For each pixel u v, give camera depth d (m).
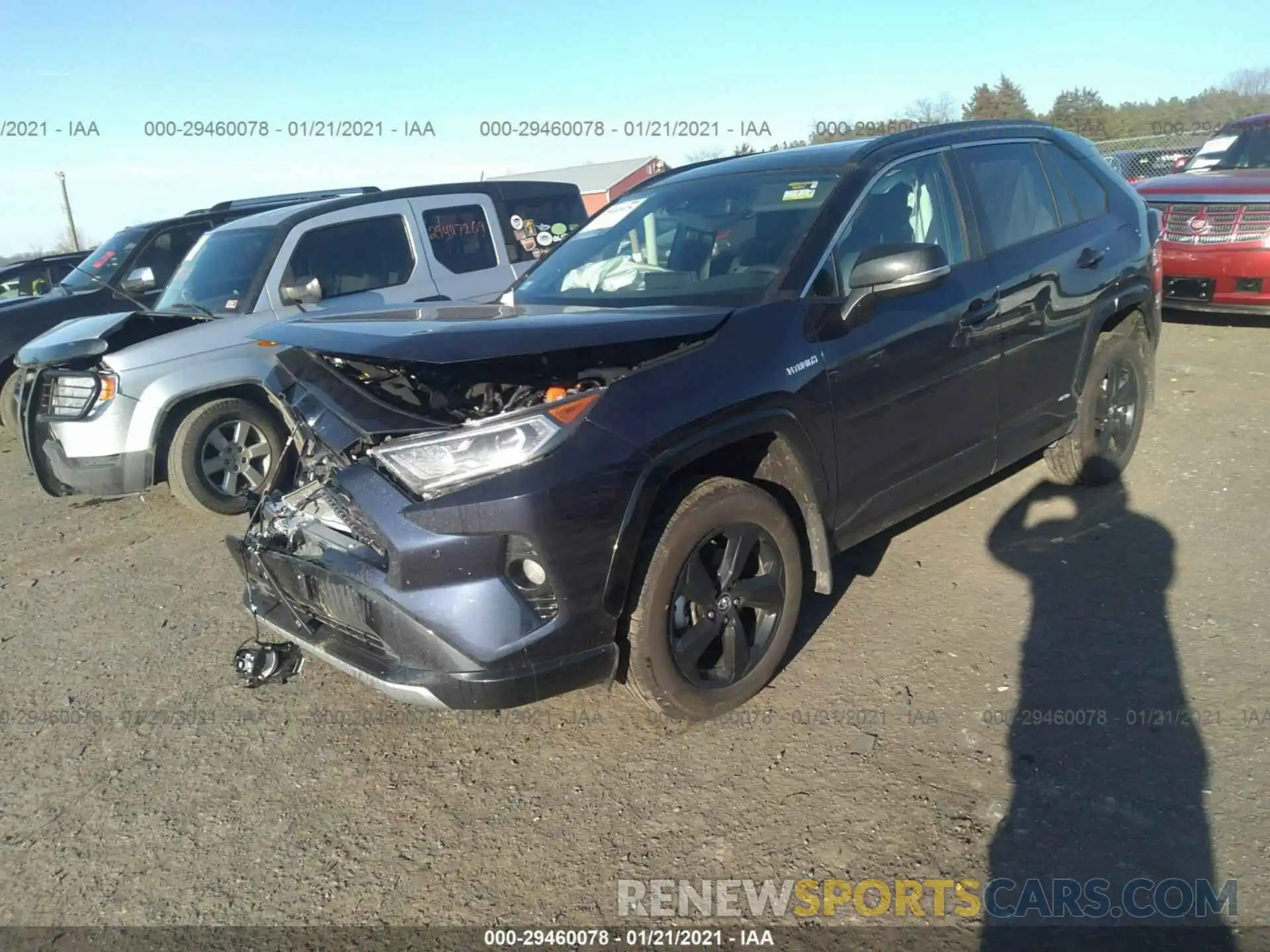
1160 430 6.00
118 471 5.81
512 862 2.82
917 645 3.77
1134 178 13.23
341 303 6.70
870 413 3.58
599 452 2.83
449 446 2.74
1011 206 4.42
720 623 3.28
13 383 8.65
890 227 3.85
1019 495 5.14
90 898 2.83
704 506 3.11
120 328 5.99
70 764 3.52
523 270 7.65
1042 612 3.91
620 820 2.95
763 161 4.26
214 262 6.87
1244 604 3.80
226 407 6.08
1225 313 8.48
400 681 2.83
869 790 2.96
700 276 3.72
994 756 3.05
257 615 3.55
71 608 4.96
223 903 2.76
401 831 3.01
